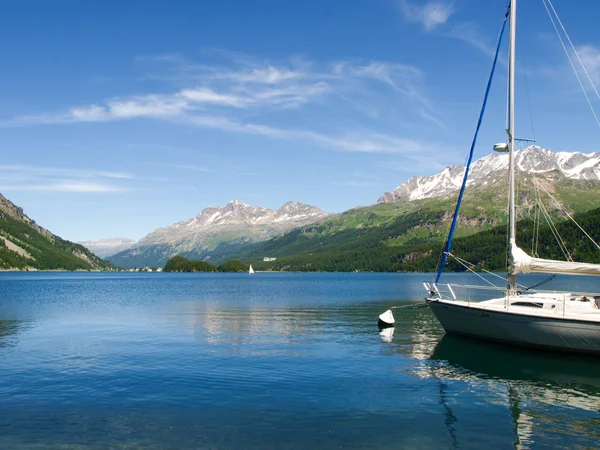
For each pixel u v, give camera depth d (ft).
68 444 56.95
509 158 114.32
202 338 131.03
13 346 118.11
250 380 85.15
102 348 115.44
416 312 204.85
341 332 142.82
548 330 102.63
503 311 106.93
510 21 114.01
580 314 102.63
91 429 61.57
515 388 81.41
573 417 67.31
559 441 58.75
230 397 74.95
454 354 107.86
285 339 129.39
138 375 88.58
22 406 70.64
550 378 87.86
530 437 59.88
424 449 55.93
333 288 434.71
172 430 61.26
